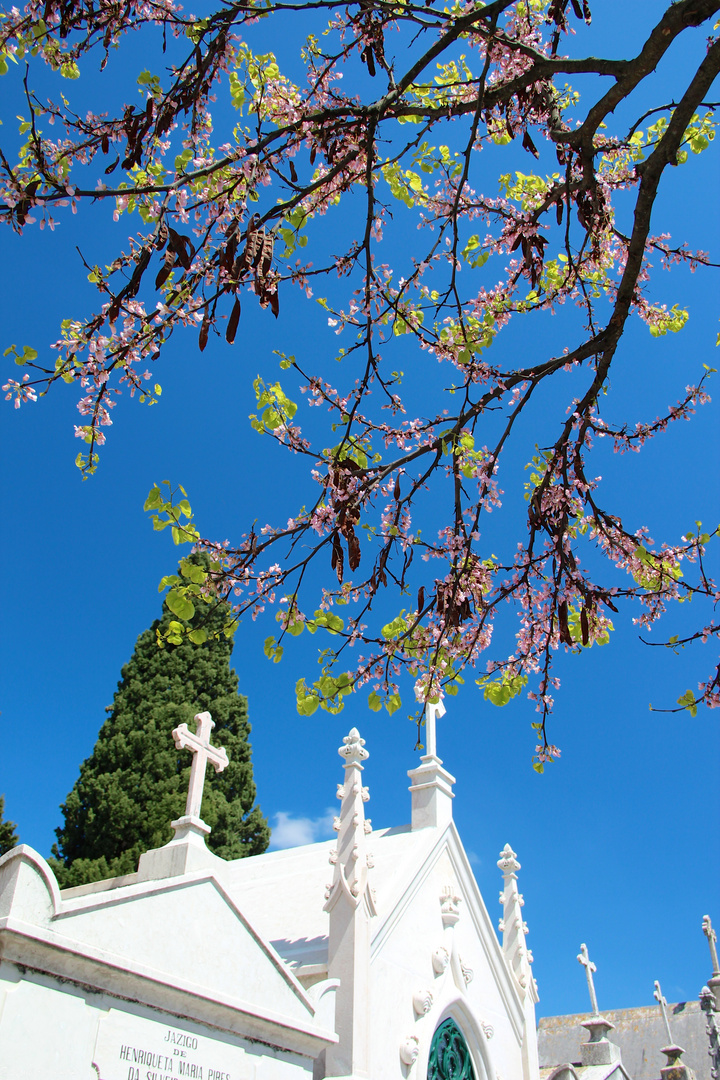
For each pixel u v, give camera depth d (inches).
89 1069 257.1
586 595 230.2
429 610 238.1
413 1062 435.2
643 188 193.6
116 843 951.6
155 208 190.2
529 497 278.1
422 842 526.6
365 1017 401.1
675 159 190.5
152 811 964.6
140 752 1020.5
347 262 213.3
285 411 222.4
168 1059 286.0
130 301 188.5
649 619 268.1
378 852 538.0
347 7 214.1
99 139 187.2
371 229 192.9
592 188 205.0
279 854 677.3
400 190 266.7
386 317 237.9
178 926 304.3
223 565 216.7
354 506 201.2
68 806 979.9
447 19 195.9
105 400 197.9
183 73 196.9
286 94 219.5
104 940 274.2
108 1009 269.9
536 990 616.7
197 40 191.5
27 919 250.8
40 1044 245.1
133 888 290.4
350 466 202.2
